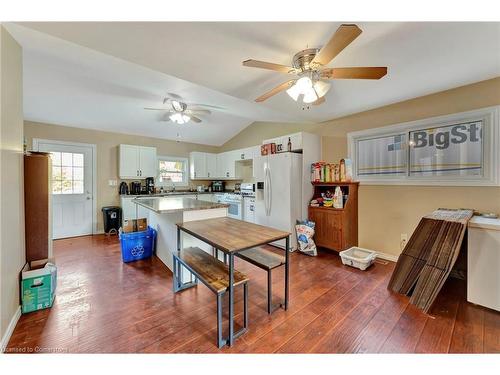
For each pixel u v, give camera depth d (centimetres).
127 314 187
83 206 455
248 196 481
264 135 520
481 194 238
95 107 385
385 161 314
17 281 176
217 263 193
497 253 187
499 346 151
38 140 411
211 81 233
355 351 148
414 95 269
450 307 198
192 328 170
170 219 276
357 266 282
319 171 362
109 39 161
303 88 176
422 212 280
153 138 556
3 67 154
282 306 200
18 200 182
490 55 181
